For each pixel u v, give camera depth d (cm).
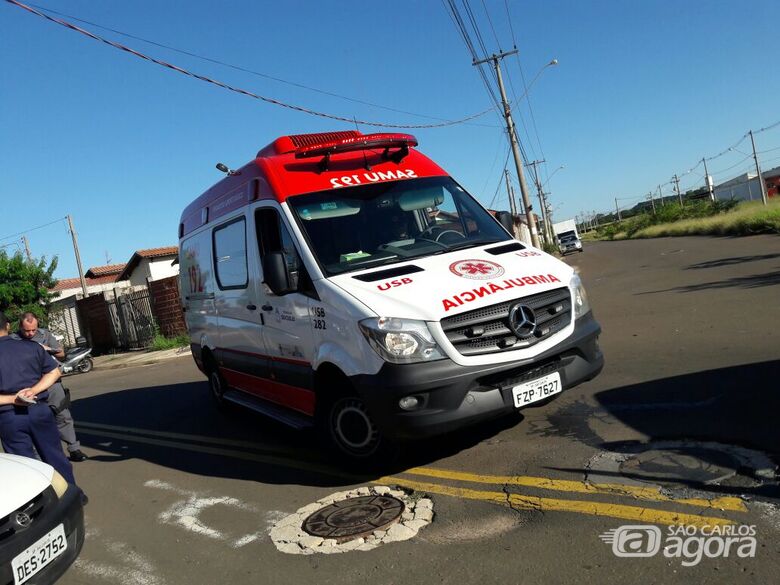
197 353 860
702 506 361
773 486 369
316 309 502
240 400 730
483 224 597
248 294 635
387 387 434
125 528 492
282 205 550
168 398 1080
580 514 377
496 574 330
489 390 447
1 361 501
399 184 593
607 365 729
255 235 602
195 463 640
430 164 639
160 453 705
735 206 5831
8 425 502
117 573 416
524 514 391
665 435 477
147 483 600
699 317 947
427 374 430
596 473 430
